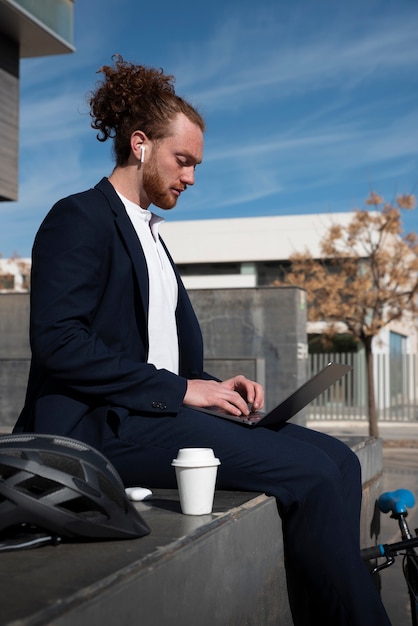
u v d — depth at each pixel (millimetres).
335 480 2271
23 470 1650
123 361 2268
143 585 1491
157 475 2289
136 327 2412
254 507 2107
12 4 8742
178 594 1640
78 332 2213
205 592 1777
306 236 31969
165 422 2287
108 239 2348
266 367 13398
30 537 1661
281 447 2287
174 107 2473
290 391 13281
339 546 2232
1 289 33594
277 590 2264
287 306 13352
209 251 33062
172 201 2535
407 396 21828
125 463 2297
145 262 2420
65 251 2264
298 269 17953
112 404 2318
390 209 16875
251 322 13477
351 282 17281
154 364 2463
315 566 2254
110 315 2346
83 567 1488
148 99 2471
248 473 2254
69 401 2283
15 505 1624
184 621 1664
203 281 33406
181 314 2674
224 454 2256
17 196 9555
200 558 1757
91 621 1318
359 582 2229
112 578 1426
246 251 32688
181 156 2484
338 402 22031
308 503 2248
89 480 1706
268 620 2193
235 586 1958
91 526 1673
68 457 1720
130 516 1760
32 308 2246
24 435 1777
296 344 13336
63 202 2340
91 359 2207
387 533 5527
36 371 2389
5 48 9391
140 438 2285
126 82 2480
